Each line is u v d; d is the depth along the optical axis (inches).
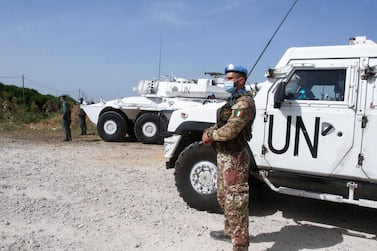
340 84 177.6
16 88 1498.5
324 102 178.5
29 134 617.0
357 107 171.9
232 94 148.5
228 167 144.9
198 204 206.7
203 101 584.7
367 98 170.2
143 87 611.8
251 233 180.7
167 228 181.5
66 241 163.9
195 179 207.3
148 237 170.6
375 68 167.5
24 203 213.3
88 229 178.2
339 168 176.1
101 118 559.5
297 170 185.6
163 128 415.8
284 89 183.0
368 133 169.8
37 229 176.6
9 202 213.9
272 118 189.8
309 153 181.8
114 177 289.1
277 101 183.5
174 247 160.7
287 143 186.5
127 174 302.8
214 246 162.2
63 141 535.5
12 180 266.7
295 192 185.9
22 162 339.9
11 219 188.2
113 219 192.1
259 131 193.2
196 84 588.4
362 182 173.6
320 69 181.2
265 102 191.8
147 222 188.9
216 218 197.6
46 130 697.6
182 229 180.7
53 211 201.8
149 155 416.8
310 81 184.2
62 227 179.9
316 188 184.1
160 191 250.4
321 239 176.2
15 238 165.0
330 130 177.0
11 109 1021.2
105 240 166.2
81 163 349.1
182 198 222.5
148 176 297.3
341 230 189.3
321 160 179.3
